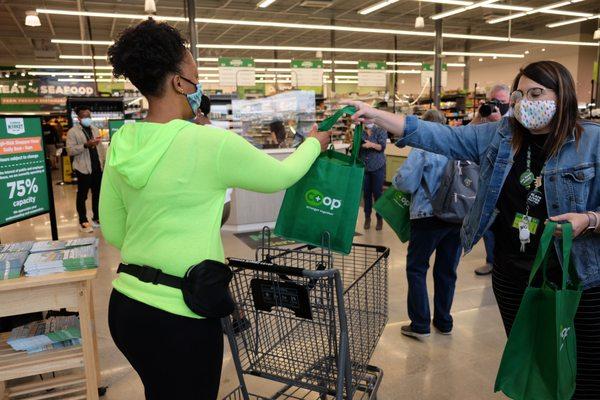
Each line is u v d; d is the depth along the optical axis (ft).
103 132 28.60
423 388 7.76
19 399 7.13
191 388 3.88
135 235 3.81
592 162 4.65
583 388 5.21
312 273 4.43
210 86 70.49
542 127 4.75
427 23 52.75
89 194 31.81
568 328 4.32
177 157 3.63
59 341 6.77
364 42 65.72
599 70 31.35
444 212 8.54
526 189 4.99
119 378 8.16
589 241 4.69
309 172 5.11
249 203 19.40
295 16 47.70
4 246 7.01
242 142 3.78
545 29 57.00
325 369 5.29
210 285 3.67
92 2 39.11
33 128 8.89
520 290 5.25
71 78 69.10
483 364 8.51
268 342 5.62
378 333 6.48
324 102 38.19
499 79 69.00
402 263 14.78
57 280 6.07
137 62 3.73
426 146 5.53
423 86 50.24
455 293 12.07
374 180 18.90
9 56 64.39
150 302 3.67
